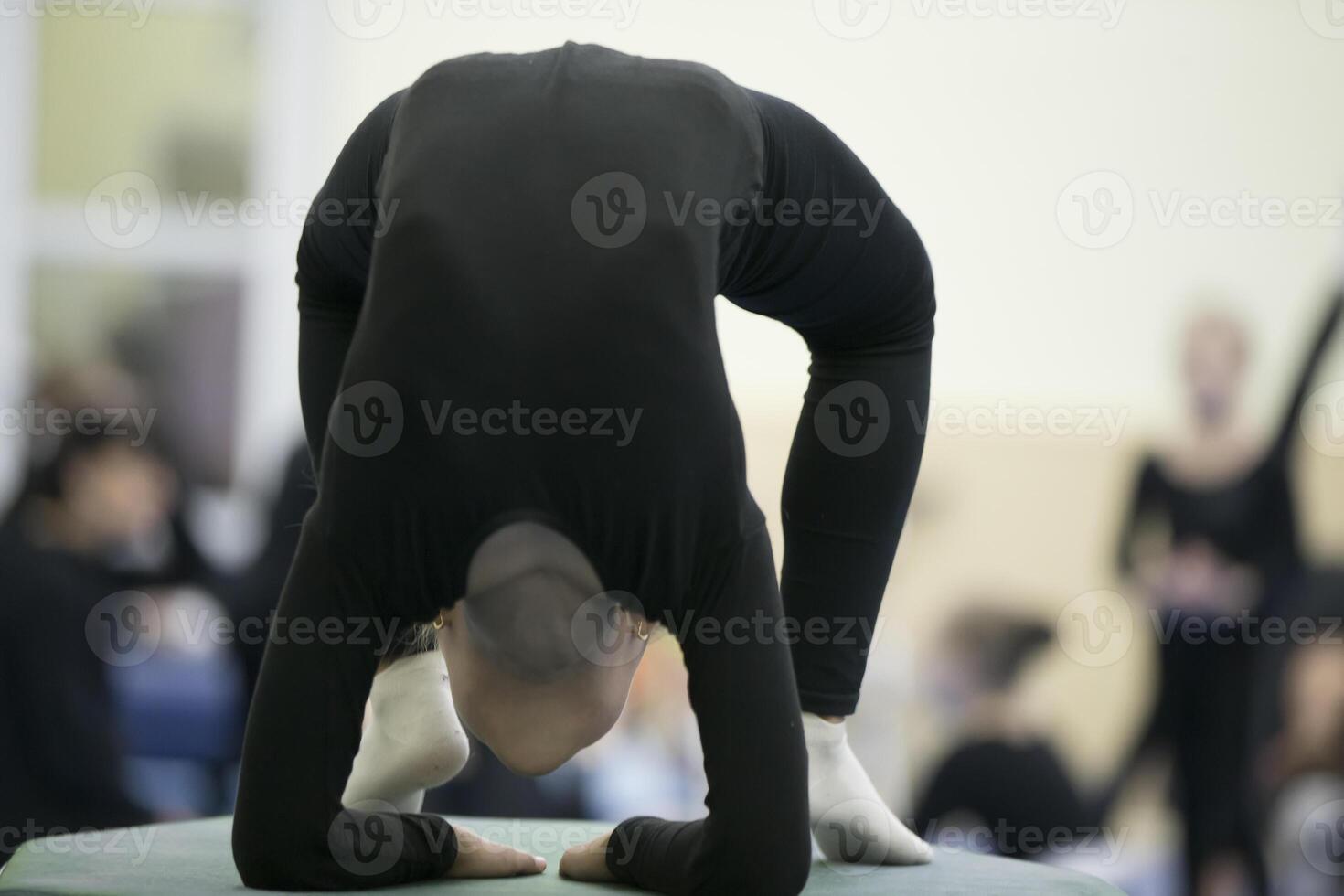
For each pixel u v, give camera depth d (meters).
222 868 6.53
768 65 16.12
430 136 5.56
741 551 5.45
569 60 5.77
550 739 5.65
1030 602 15.97
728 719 5.45
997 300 16.14
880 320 6.62
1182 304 16.16
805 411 6.87
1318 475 16.02
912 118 16.19
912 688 13.39
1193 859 12.05
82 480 10.23
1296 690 12.12
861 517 6.77
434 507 5.24
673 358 5.20
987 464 16.06
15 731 9.48
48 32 17.23
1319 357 12.68
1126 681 15.09
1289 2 16.30
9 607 9.50
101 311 17.27
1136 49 16.27
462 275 5.21
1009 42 16.19
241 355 17.31
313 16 17.25
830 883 6.67
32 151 17.25
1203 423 12.75
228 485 17.20
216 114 17.30
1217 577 12.32
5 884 6.18
